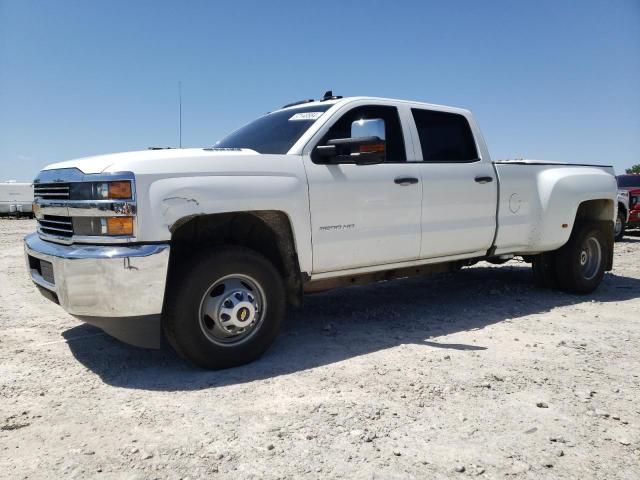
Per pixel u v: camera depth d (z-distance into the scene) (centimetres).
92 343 464
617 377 380
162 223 363
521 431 296
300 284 441
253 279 405
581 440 286
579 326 520
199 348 383
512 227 597
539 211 624
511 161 659
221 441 283
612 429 299
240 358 401
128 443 281
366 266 484
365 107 492
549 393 349
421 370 390
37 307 616
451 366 399
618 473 254
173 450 274
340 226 454
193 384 367
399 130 514
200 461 262
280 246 436
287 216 423
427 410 321
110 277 354
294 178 426
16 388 360
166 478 248
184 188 372
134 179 358
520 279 788
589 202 707
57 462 263
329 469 256
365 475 251
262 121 533
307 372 388
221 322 393
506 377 376
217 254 386
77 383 370
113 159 376
